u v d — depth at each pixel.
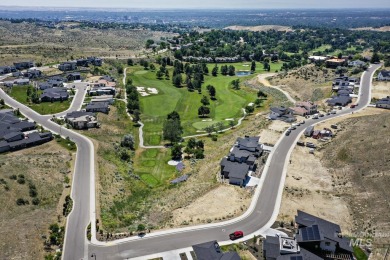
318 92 199.25
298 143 126.25
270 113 162.12
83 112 160.88
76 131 146.12
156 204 96.69
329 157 115.06
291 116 155.12
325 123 144.75
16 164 105.12
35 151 123.81
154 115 179.50
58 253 72.12
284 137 132.38
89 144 131.25
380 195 90.50
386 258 70.62
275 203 90.31
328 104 172.62
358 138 121.50
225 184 100.44
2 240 73.62
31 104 178.50
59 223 82.62
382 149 109.81
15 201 88.25
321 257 71.06
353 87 195.00
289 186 98.38
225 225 81.81
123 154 128.88
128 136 140.50
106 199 95.50
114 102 186.25
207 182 103.50
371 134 122.06
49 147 127.62
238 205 89.69
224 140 144.88
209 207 89.06
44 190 95.38
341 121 145.00
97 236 78.31
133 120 168.50
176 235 78.44
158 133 156.00
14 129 138.25
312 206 89.31
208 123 169.50
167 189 106.44
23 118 159.25
